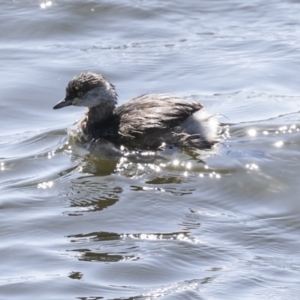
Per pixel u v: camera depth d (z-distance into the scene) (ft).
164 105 46.55
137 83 55.57
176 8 67.77
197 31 64.03
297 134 46.16
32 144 46.78
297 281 32.50
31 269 33.65
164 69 57.62
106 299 31.32
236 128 47.14
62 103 48.16
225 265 33.78
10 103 52.49
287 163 42.80
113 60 59.06
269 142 45.27
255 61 58.44
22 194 40.52
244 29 64.34
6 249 35.29
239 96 52.85
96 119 47.62
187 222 37.52
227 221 37.63
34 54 60.13
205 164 43.04
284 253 34.86
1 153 45.57
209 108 50.85
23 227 37.24
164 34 63.57
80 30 64.18
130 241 35.81
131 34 63.62
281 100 51.96
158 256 34.42
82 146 46.39
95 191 40.73
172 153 44.50
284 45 60.90
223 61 58.59
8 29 64.03
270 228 36.99
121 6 67.26
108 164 43.96
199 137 44.93
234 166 42.65
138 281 32.58
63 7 66.74
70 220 37.83
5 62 58.75
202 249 35.04
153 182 41.57
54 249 35.27
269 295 31.42
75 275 33.06
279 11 67.36
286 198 39.73
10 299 31.42
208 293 31.60
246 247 35.35
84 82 47.67
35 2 67.72
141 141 45.24
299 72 56.49
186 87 54.70
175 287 32.09
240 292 31.68
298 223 37.45
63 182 41.83
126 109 47.85
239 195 40.11
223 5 68.64
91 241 35.91
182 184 41.27
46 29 64.08
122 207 38.93
